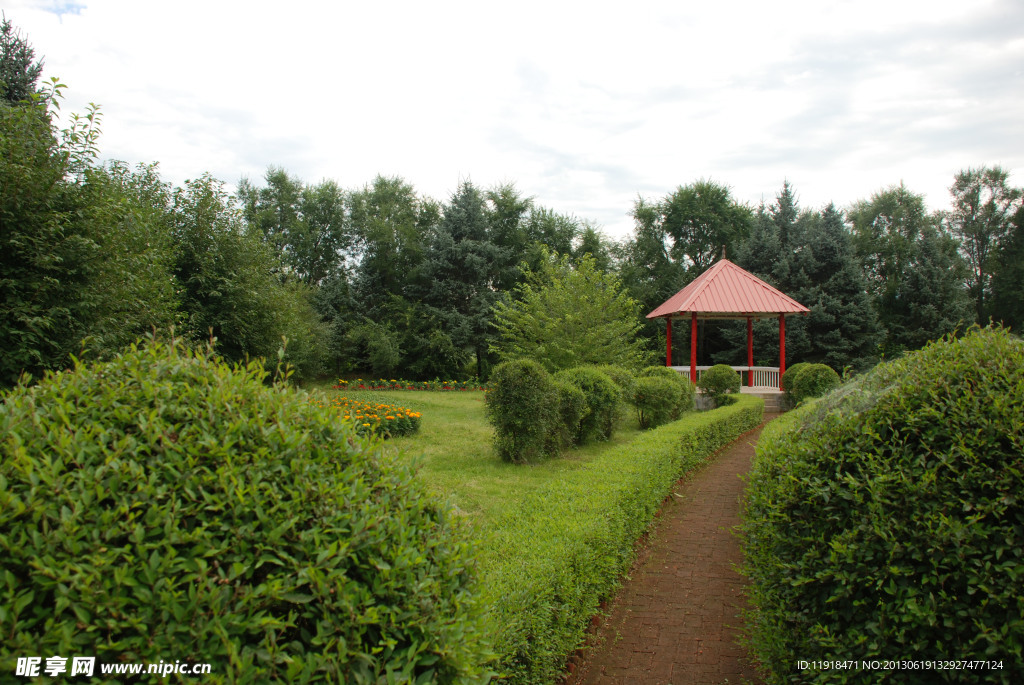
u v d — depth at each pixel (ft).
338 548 5.41
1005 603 6.74
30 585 4.20
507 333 58.75
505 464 27.14
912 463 8.20
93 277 25.72
